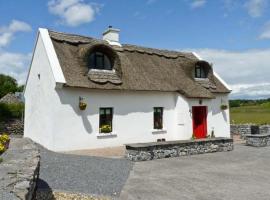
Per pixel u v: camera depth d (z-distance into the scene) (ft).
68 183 31.63
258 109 228.22
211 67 79.87
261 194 30.09
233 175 38.09
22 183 17.83
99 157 47.03
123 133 62.64
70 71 56.85
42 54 60.64
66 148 55.16
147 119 66.39
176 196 29.19
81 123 57.21
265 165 44.68
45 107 58.18
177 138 70.13
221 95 79.97
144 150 46.93
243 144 69.67
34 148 28.17
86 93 58.08
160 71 72.18
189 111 70.03
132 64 68.23
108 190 30.42
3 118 88.84
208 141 56.44
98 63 61.46
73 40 63.57
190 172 39.37
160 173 38.52
